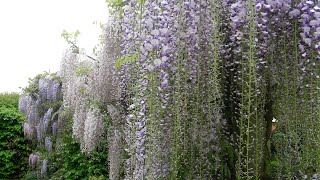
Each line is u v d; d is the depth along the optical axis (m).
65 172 6.49
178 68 1.87
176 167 1.89
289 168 1.97
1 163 9.17
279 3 1.85
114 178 3.73
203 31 1.95
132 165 2.41
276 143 2.19
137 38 2.14
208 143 1.97
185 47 1.94
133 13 2.21
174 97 1.96
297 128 1.92
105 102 3.90
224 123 2.04
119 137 3.61
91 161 5.96
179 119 1.88
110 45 3.49
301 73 1.87
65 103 4.95
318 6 1.81
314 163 1.89
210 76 1.93
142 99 2.12
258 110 1.93
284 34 1.91
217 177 2.07
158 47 1.93
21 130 9.22
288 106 1.92
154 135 1.98
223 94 2.05
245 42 1.85
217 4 1.90
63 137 6.31
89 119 4.11
